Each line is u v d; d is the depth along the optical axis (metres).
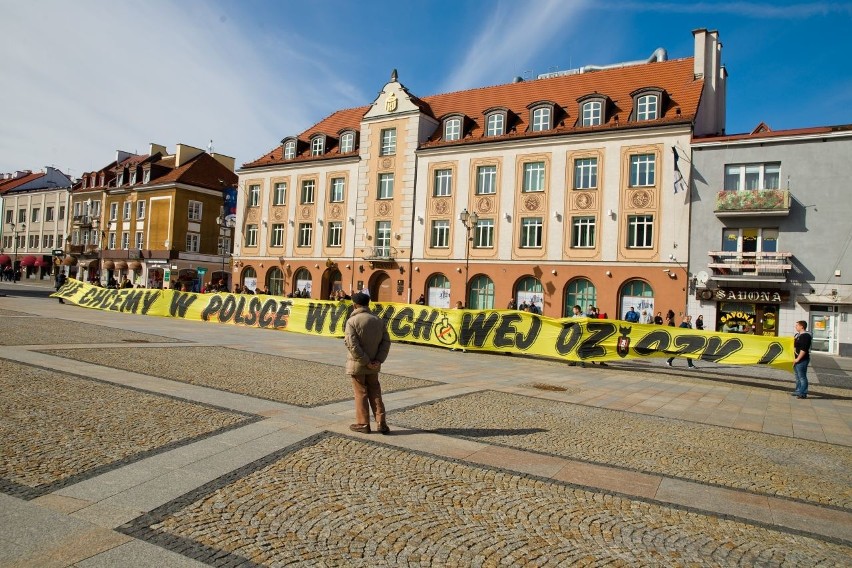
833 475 6.95
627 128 30.56
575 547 4.48
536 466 6.52
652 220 30.08
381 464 6.27
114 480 5.25
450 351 20.45
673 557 4.40
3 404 7.64
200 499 4.96
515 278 33.50
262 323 24.80
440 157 36.75
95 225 61.16
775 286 27.20
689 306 28.91
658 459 7.18
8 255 73.75
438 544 4.39
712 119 33.50
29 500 4.69
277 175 44.50
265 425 7.52
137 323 22.28
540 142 33.22
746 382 16.25
